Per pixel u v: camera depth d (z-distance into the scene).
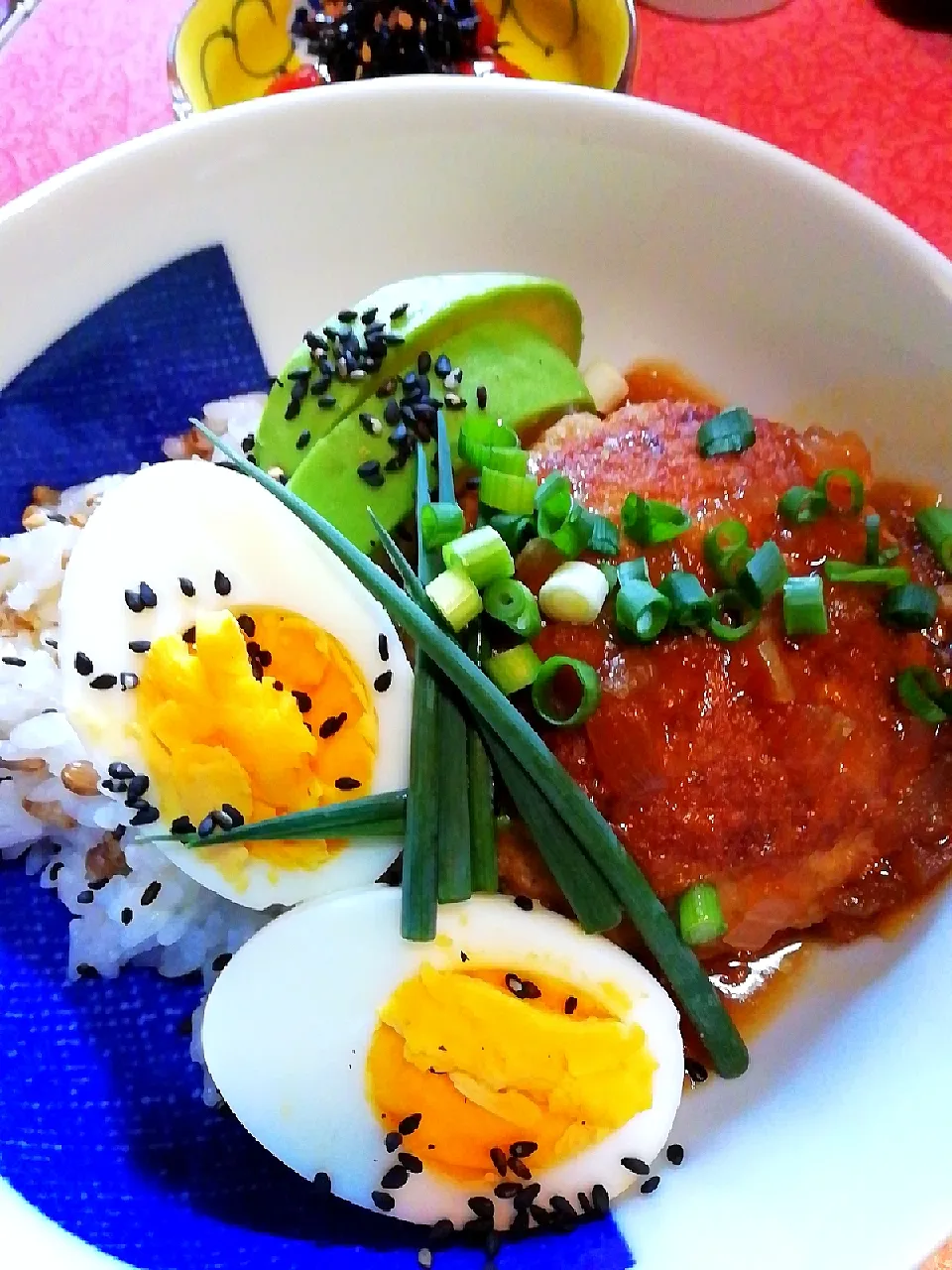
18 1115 0.12
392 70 0.20
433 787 0.13
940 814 0.14
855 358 0.16
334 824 0.13
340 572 0.13
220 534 0.13
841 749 0.14
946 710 0.14
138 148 0.15
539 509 0.13
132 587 0.13
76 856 0.15
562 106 0.16
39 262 0.15
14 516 0.16
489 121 0.16
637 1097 0.13
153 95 0.19
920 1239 0.11
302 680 0.14
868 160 0.19
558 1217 0.13
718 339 0.17
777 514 0.14
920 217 0.19
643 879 0.13
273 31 0.20
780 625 0.14
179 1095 0.14
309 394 0.15
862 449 0.16
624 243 0.17
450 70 0.20
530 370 0.16
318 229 0.17
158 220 0.15
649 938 0.13
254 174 0.16
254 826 0.13
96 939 0.15
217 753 0.13
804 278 0.16
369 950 0.13
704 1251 0.12
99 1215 0.12
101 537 0.13
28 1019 0.14
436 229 0.17
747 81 0.20
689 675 0.13
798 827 0.14
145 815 0.13
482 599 0.13
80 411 0.16
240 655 0.13
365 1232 0.13
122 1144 0.13
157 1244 0.12
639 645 0.13
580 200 0.16
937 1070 0.13
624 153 0.16
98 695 0.13
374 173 0.16
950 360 0.15
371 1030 0.13
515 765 0.13
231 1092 0.13
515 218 0.17
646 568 0.13
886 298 0.15
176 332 0.16
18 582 0.16
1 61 0.20
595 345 0.18
